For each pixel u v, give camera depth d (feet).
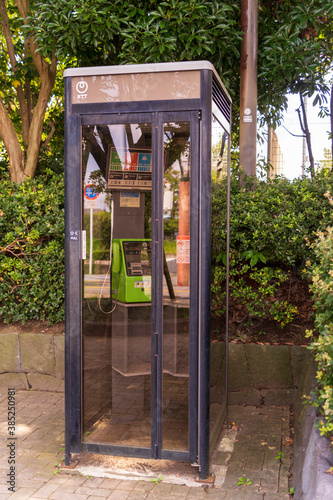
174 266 10.31
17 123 26.73
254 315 15.56
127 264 11.50
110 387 11.46
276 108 20.80
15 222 16.38
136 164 11.06
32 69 20.94
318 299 9.40
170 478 10.32
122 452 10.59
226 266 13.05
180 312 10.29
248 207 14.78
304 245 14.19
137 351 11.44
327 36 20.53
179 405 10.34
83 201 10.79
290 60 16.84
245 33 16.88
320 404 9.18
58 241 16.71
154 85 10.11
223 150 12.18
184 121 10.02
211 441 10.73
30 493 9.75
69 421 10.77
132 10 15.71
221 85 11.49
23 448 11.78
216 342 11.30
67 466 10.76
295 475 9.72
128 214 11.39
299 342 14.69
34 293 16.20
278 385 14.49
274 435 12.37
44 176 19.74
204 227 10.00
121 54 16.26
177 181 10.23
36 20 16.84
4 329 16.63
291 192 15.34
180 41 16.10
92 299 11.16
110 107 10.32
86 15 14.89
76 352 10.71
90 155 10.94
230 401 14.70
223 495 9.61
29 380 16.08
